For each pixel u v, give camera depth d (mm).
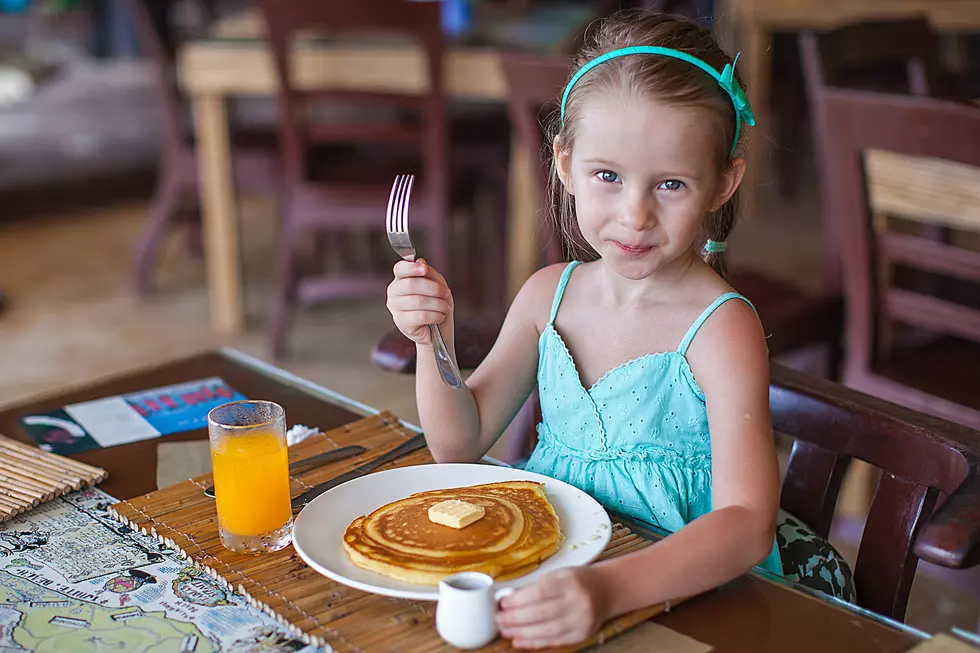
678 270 1006
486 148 3127
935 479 990
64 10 5227
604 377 1027
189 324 3242
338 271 3588
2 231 4211
